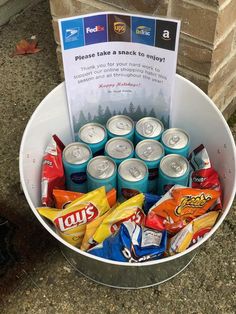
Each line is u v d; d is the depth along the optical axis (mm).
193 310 1095
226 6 1041
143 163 1074
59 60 1457
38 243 1201
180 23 1012
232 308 1095
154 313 1095
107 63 1104
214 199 1053
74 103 1158
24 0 1740
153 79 1120
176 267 1086
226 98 1353
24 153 1054
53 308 1108
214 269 1150
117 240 986
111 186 1077
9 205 1271
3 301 1119
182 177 1065
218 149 1146
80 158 1101
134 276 1055
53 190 1078
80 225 1040
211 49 1111
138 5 1147
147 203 1087
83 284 1138
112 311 1100
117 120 1171
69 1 1260
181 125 1225
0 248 1193
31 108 1467
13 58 1604
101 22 1026
